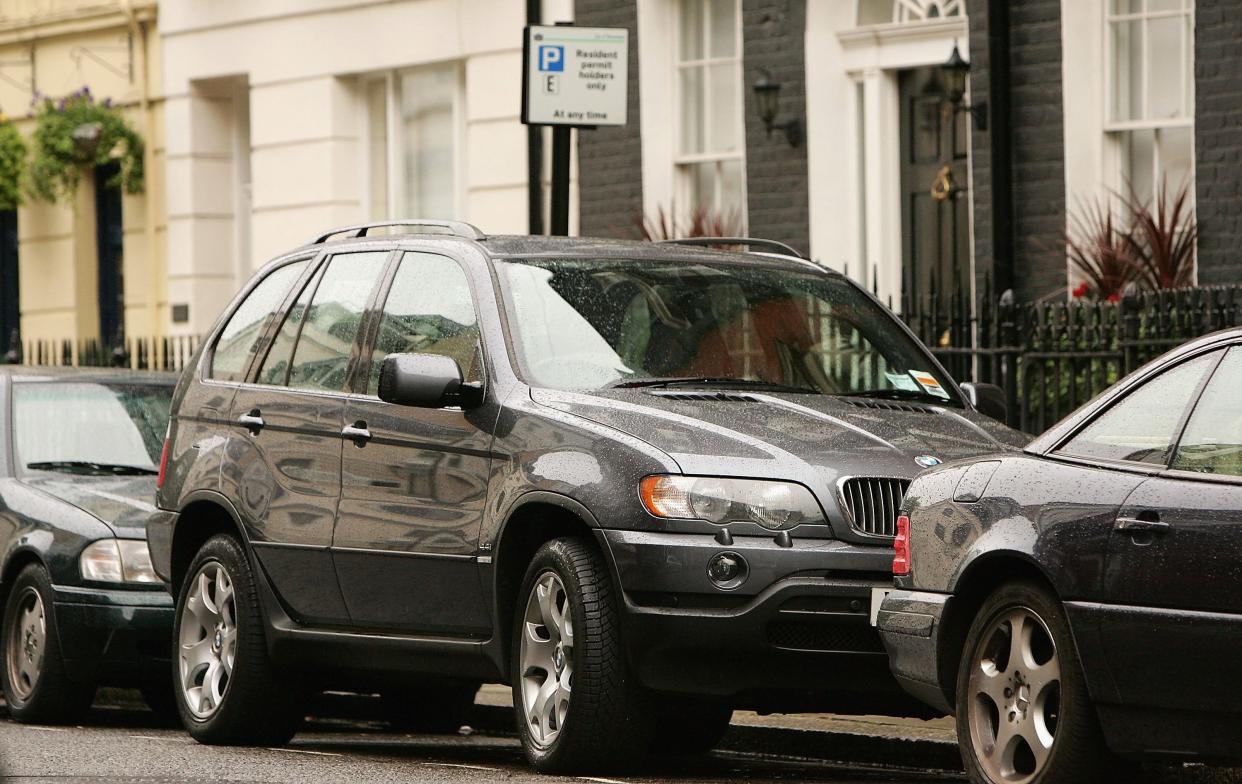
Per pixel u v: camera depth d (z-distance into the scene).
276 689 26.75
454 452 23.98
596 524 21.89
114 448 33.81
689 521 21.56
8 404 33.88
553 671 22.56
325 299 27.11
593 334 24.36
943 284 44.19
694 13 48.47
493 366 23.97
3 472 32.97
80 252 65.56
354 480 25.30
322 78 56.28
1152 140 40.12
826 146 45.47
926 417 24.06
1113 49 40.41
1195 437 18.27
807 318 25.73
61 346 66.12
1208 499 17.61
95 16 63.38
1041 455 19.56
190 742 27.59
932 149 44.34
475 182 52.72
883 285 45.06
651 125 48.66
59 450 33.53
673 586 21.45
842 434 22.64
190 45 60.09
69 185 64.31
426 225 26.41
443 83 54.53
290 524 26.20
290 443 26.42
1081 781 18.50
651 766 25.47
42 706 31.11
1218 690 17.20
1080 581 18.39
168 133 61.12
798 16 45.72
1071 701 18.47
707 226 46.59
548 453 22.75
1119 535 18.14
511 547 23.17
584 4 49.75
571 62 34.12
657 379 24.03
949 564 19.97
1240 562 17.11
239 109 60.97
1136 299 33.22
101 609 30.52
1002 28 41.16
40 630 31.17
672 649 21.53
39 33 65.25
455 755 27.02
